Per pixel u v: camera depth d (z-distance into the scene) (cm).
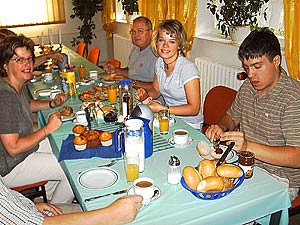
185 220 113
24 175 197
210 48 356
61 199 208
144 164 149
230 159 151
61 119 191
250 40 158
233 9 308
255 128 179
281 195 129
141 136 140
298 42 242
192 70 226
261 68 157
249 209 123
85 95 245
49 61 357
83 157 157
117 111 212
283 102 161
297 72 248
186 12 368
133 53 334
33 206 129
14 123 173
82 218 106
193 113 224
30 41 202
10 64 191
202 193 121
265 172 143
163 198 124
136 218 113
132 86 242
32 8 611
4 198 98
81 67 305
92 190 130
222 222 119
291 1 240
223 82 320
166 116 196
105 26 645
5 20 596
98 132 180
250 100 181
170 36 224
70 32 662
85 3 629
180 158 155
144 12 459
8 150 174
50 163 200
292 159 150
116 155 159
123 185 133
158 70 250
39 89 277
